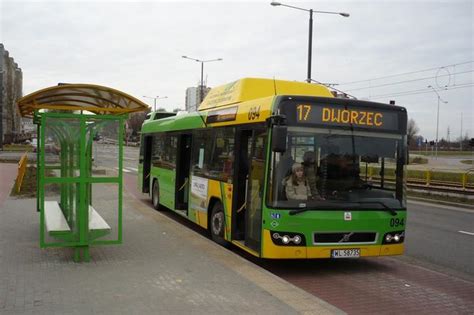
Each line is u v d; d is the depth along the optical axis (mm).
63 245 7297
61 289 5984
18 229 9938
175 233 9922
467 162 71500
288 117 7734
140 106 7766
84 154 7312
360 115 8086
